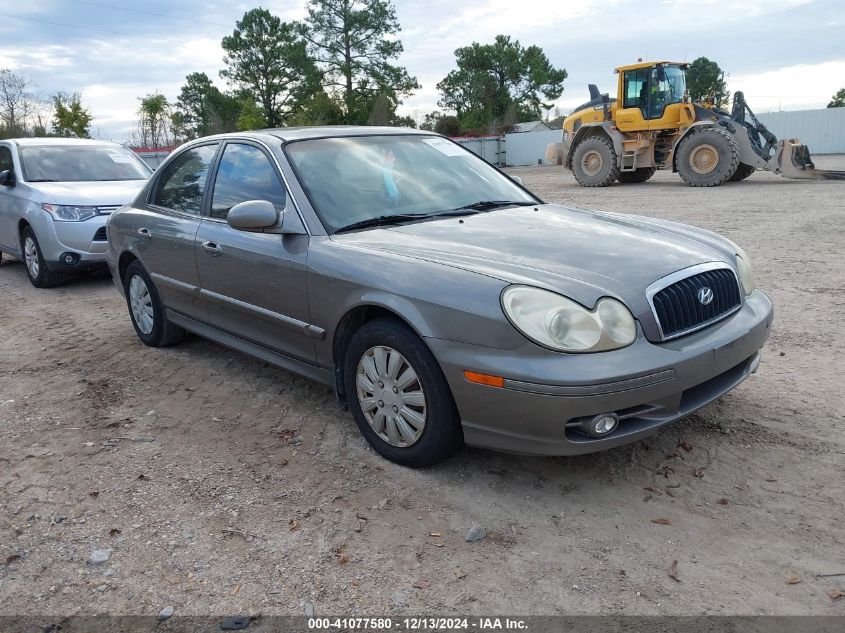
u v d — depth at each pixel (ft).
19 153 28.50
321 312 11.89
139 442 12.73
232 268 13.75
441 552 9.14
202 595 8.50
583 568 8.70
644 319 9.72
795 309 19.47
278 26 207.41
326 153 13.64
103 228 25.35
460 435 10.60
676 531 9.38
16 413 14.21
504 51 231.09
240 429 13.12
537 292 9.49
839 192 50.06
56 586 8.77
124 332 19.98
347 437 12.50
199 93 233.14
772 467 10.87
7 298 25.40
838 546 8.93
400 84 200.85
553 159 73.56
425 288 10.21
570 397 9.06
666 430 12.19
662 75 61.62
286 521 9.98
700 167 59.26
